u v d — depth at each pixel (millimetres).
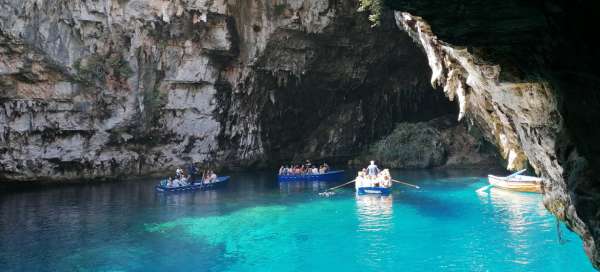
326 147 32750
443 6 5016
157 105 26266
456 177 25250
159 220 15273
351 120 32844
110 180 26094
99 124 24906
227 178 24672
